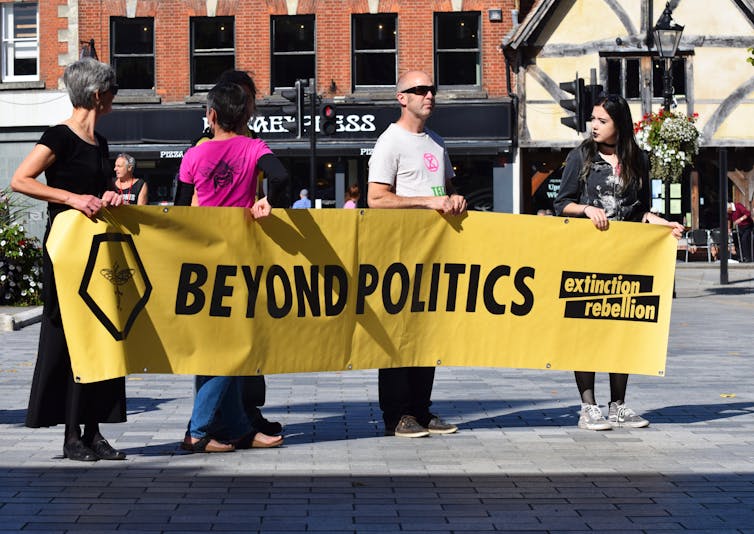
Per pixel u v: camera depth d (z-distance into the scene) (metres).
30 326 18.78
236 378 7.66
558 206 8.61
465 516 5.98
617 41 34.34
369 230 7.82
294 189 34.19
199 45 34.59
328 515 6.00
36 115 34.06
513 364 8.27
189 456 7.55
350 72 34.09
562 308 8.33
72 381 7.23
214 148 7.50
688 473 7.00
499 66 34.22
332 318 7.75
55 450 7.73
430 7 34.09
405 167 8.22
